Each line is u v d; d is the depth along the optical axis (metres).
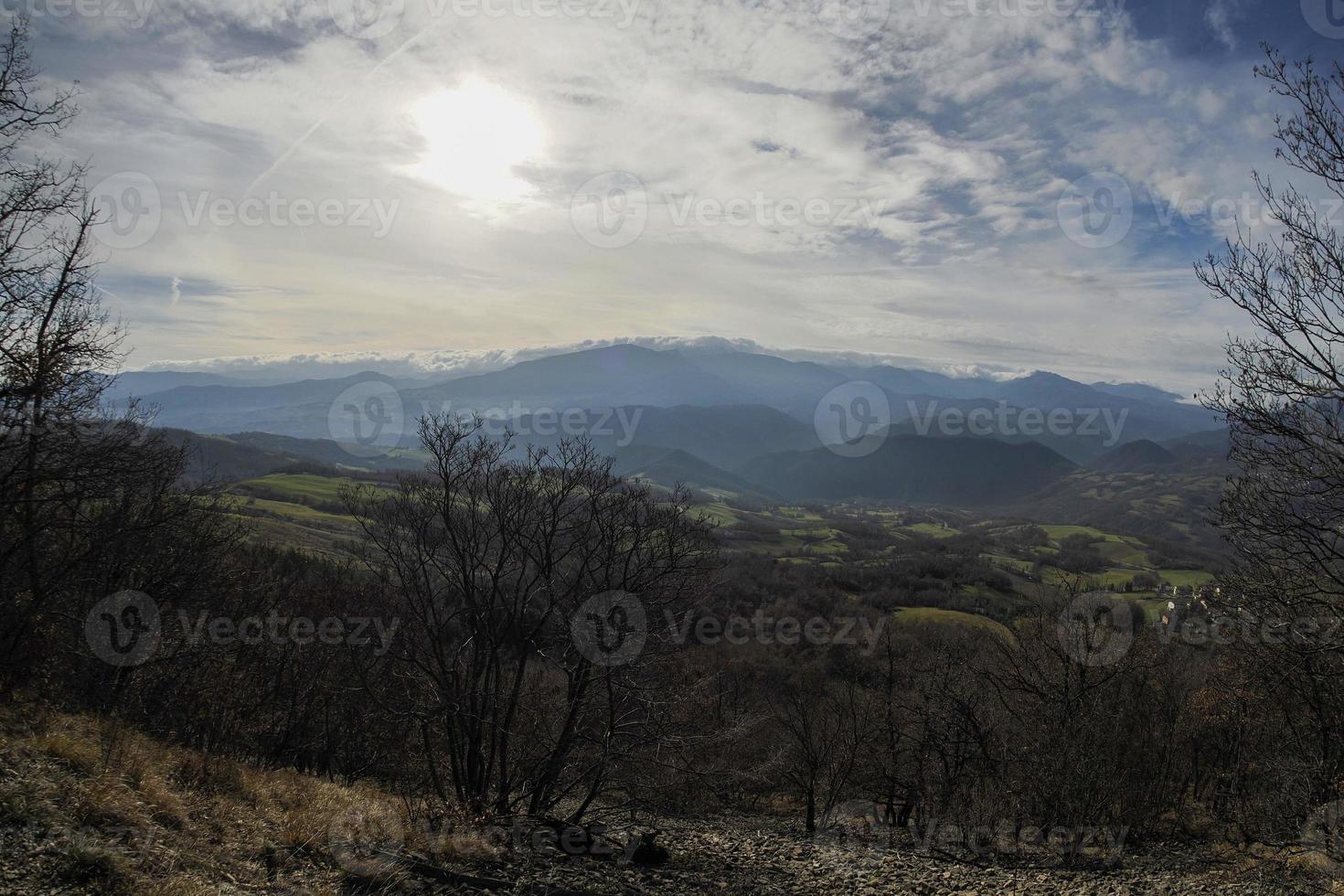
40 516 13.23
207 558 20.20
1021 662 23.83
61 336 12.80
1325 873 12.34
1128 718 20.16
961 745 23.06
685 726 15.83
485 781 14.98
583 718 15.42
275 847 9.02
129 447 14.30
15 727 9.04
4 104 11.62
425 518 15.44
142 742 10.96
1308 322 9.49
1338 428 9.36
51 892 6.02
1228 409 10.11
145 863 7.14
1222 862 15.07
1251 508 10.19
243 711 21.25
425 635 15.80
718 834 21.22
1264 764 16.50
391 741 18.62
